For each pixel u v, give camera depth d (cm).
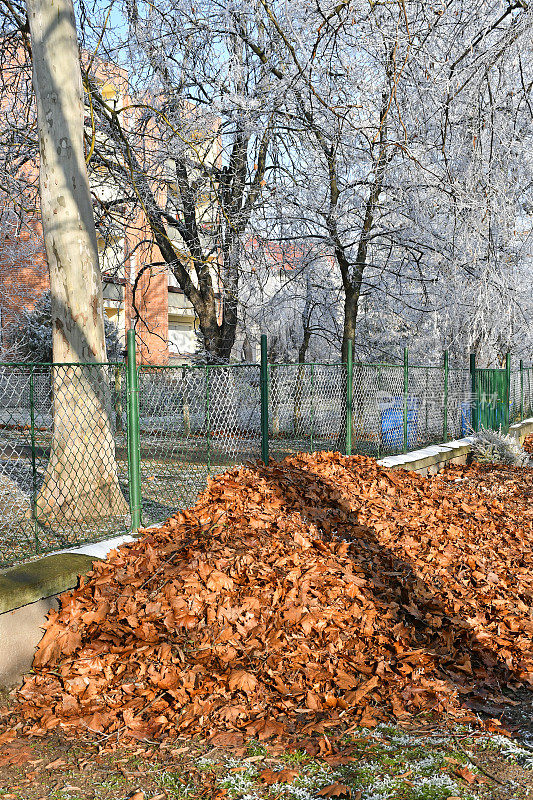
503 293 1070
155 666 361
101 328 577
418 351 1638
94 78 974
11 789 277
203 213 1273
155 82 1117
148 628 381
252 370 758
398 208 1160
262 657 375
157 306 2236
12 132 978
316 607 420
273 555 469
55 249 560
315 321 1639
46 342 1694
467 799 265
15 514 540
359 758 299
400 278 1360
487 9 1009
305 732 320
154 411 691
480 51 992
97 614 388
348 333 1241
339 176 1212
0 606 351
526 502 848
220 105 1073
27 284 1817
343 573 470
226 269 1263
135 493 509
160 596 406
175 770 291
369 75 1060
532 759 300
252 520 516
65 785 280
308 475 673
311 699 348
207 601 405
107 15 899
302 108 1085
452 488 884
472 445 1195
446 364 1180
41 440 610
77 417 545
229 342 1327
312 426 787
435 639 427
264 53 1095
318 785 276
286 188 1231
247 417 751
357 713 341
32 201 1117
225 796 270
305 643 392
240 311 1394
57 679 362
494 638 437
